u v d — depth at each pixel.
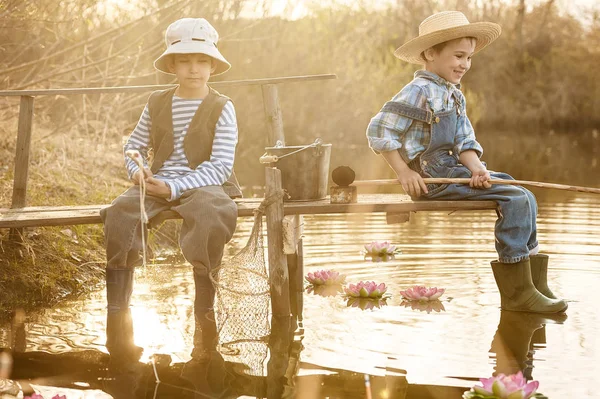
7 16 7.34
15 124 8.19
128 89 5.06
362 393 3.10
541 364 3.40
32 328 4.07
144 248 4.07
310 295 4.75
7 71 7.63
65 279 5.03
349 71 15.91
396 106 4.58
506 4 25.16
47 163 7.37
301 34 15.42
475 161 4.59
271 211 4.30
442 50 4.68
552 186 4.38
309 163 4.54
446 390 3.11
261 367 3.44
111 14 9.15
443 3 22.89
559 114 24.72
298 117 16.05
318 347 3.70
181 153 4.57
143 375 3.35
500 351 3.59
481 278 5.05
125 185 7.68
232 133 4.55
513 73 24.78
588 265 5.32
